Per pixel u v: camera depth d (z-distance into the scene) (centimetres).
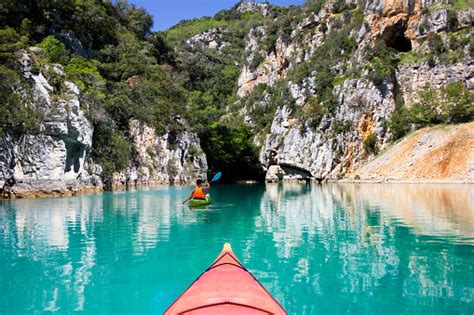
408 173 6575
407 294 1047
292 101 8981
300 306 975
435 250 1506
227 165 8550
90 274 1235
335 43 9506
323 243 1641
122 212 2564
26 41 4534
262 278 1183
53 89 3988
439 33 8331
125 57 7075
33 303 1002
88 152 4344
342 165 7900
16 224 2084
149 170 5603
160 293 1074
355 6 10406
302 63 10025
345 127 7994
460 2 8625
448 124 7038
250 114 10575
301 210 2759
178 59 11638
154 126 5938
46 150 3759
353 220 2250
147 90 6438
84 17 6725
